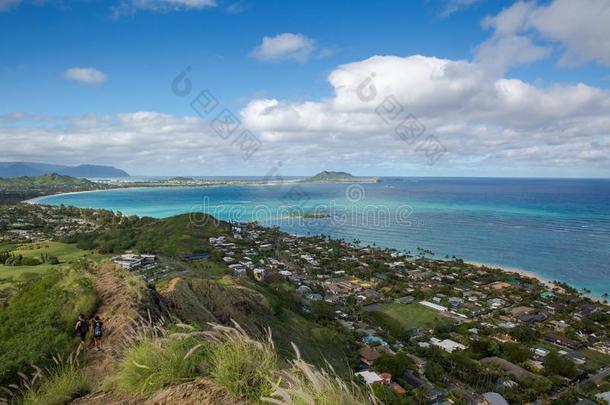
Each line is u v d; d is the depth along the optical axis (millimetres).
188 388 5438
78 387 7293
